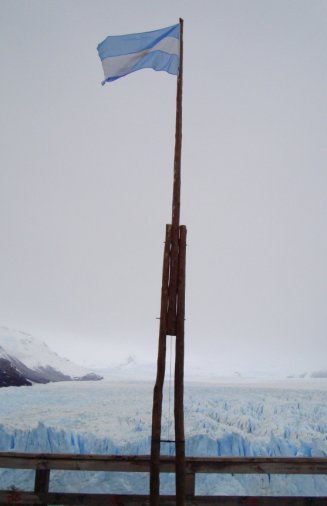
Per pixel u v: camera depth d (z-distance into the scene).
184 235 3.77
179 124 4.20
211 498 3.62
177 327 3.47
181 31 4.78
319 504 3.62
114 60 5.02
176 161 4.04
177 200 3.89
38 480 3.66
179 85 4.41
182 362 3.39
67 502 3.60
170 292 3.60
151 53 4.96
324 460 3.69
